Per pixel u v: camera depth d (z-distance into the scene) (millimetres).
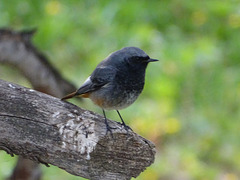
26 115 7020
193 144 14039
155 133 13523
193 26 14703
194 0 14320
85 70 13570
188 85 14250
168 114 13430
